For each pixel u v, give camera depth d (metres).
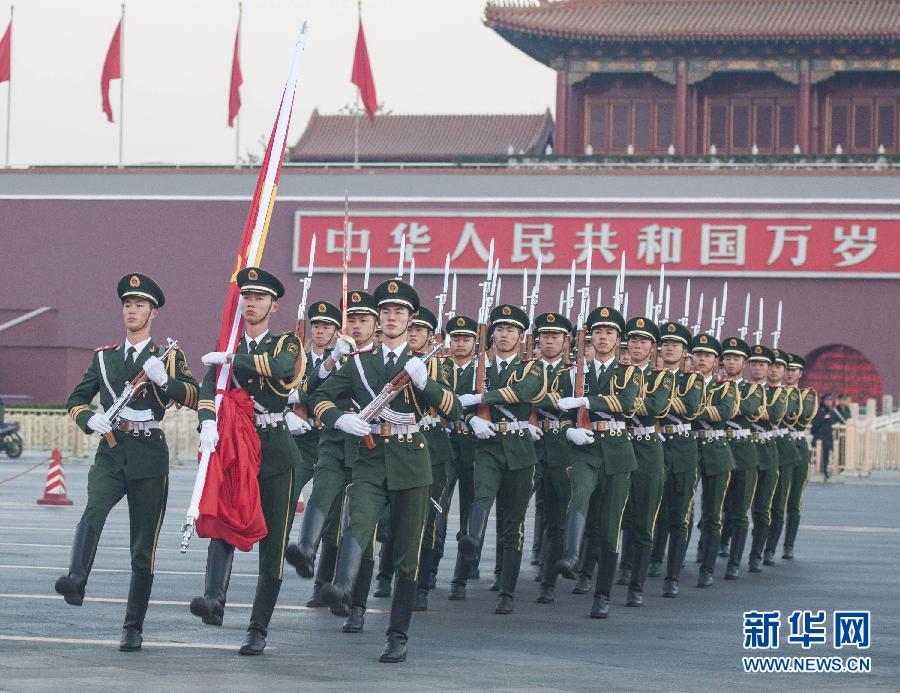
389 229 53.25
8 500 24.27
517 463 12.99
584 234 51.81
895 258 50.22
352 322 12.82
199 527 9.94
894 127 59.44
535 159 54.28
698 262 51.22
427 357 10.27
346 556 10.10
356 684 8.90
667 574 14.38
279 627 11.38
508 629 11.66
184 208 55.75
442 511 14.10
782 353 19.02
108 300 56.03
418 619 12.16
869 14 58.22
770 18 58.38
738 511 16.31
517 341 13.52
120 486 10.30
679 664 10.03
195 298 55.59
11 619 11.23
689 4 59.84
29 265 56.53
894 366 50.41
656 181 51.88
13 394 53.28
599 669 9.73
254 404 10.29
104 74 54.72
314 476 13.20
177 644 10.28
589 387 13.33
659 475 13.53
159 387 10.25
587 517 14.27
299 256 53.91
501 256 52.28
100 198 56.25
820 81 58.69
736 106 60.09
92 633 10.66
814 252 50.66
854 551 18.95
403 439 10.16
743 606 13.44
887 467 42.00
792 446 17.86
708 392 15.75
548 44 59.47
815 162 52.19
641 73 59.78
